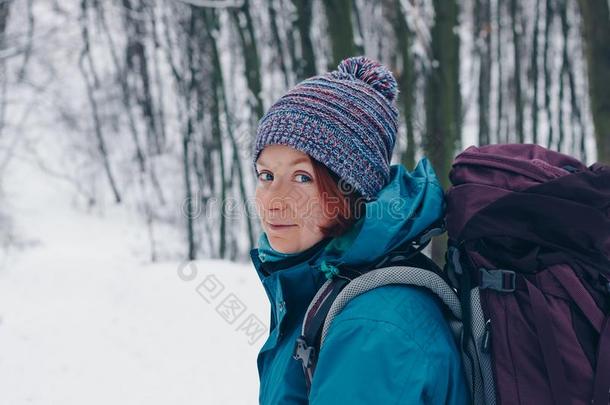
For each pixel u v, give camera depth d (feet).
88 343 16.22
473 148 3.59
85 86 49.75
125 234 40.93
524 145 3.57
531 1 38.60
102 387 13.32
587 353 2.76
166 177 44.01
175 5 34.47
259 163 3.35
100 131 47.80
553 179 3.09
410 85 13.33
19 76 40.96
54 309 19.43
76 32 47.39
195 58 32.76
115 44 49.98
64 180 50.26
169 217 41.75
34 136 48.80
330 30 12.69
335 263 3.16
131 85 49.60
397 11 13.69
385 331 2.76
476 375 2.99
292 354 3.28
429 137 12.42
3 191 43.21
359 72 3.51
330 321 2.99
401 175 3.31
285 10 30.60
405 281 3.01
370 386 2.68
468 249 3.12
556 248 2.98
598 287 2.96
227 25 36.58
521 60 41.78
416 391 2.67
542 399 2.74
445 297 3.08
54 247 37.19
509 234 2.99
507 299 2.94
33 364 14.67
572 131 36.27
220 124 30.01
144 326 17.65
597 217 2.94
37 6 44.88
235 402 12.56
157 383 13.56
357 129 3.17
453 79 12.41
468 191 3.18
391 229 3.00
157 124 47.91
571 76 34.53
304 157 3.17
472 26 37.35
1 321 18.16
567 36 33.50
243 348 15.69
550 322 2.80
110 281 22.80
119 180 48.91
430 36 12.65
